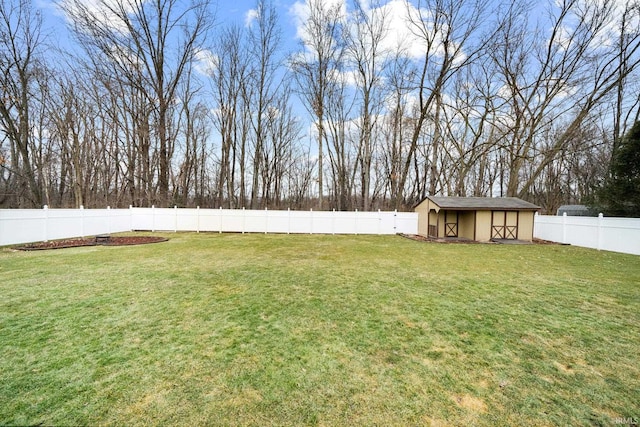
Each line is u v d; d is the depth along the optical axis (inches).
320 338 130.6
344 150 976.3
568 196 1067.9
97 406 84.7
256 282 221.0
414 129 849.5
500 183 1124.5
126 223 633.0
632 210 462.0
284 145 1048.2
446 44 717.9
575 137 727.1
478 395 93.2
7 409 82.7
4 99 586.9
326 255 349.1
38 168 733.9
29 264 276.5
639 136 458.0
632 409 87.4
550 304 179.8
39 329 134.9
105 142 796.6
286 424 79.4
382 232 652.7
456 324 148.4
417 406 87.4
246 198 1083.3
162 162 732.0
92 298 179.2
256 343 124.7
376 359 113.8
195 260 306.0
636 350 123.7
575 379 102.7
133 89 735.1
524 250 423.5
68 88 664.4
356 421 81.0
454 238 565.6
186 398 89.0
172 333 133.0
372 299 185.2
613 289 214.1
